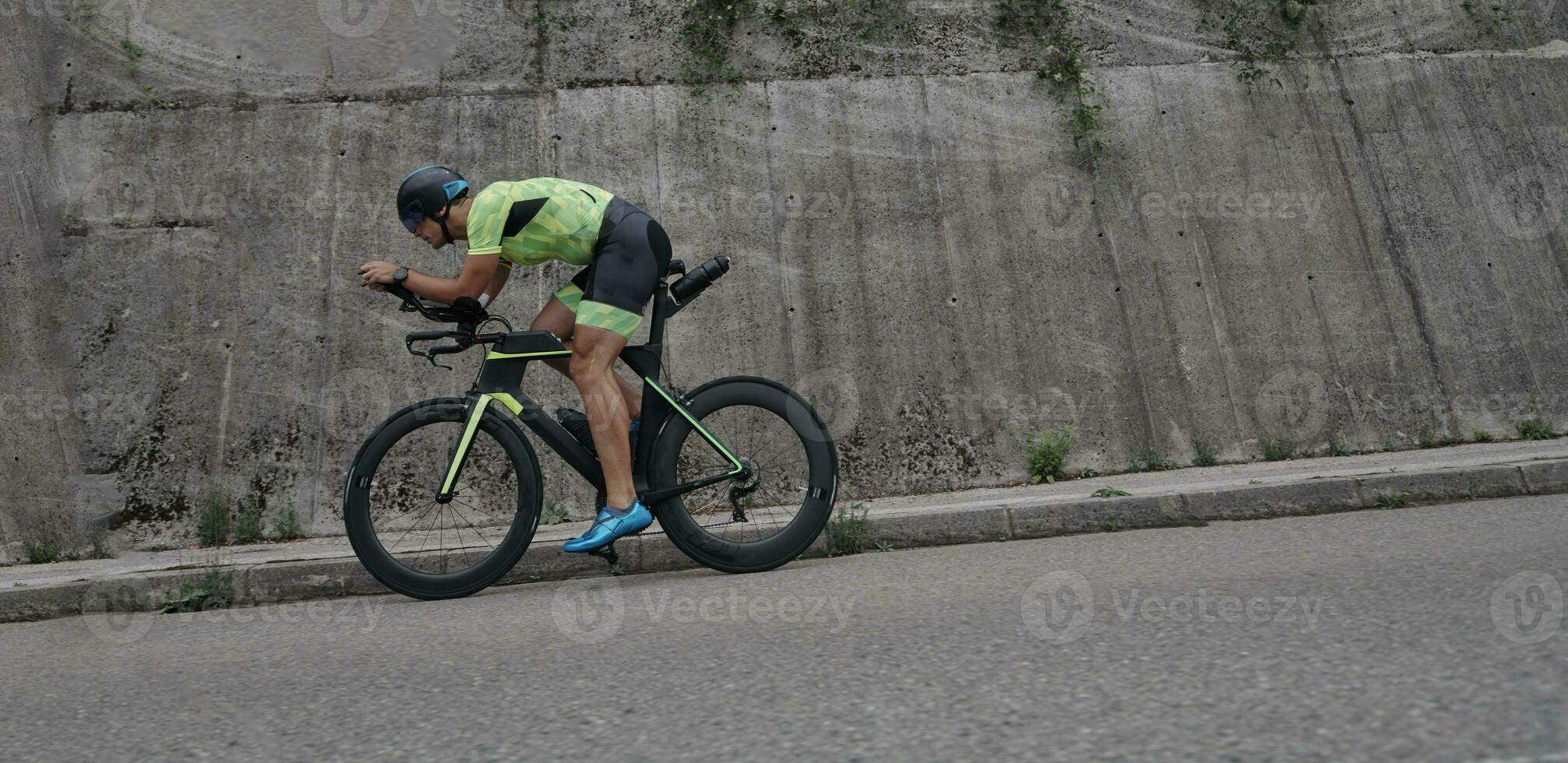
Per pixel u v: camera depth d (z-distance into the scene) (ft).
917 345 18.79
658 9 20.54
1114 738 4.66
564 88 19.79
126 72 19.08
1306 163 20.80
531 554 12.14
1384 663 5.57
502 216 10.59
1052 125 20.42
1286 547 10.09
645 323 18.26
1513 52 22.34
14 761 5.55
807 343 18.62
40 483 16.52
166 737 5.83
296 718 6.06
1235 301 19.65
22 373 16.94
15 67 18.58
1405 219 20.63
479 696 6.28
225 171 18.56
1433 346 19.83
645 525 10.60
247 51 19.40
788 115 19.95
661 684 6.28
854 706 5.49
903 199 19.63
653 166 19.40
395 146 19.03
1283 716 4.82
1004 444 18.38
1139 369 19.04
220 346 17.56
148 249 17.98
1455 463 14.57
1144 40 21.31
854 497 17.81
